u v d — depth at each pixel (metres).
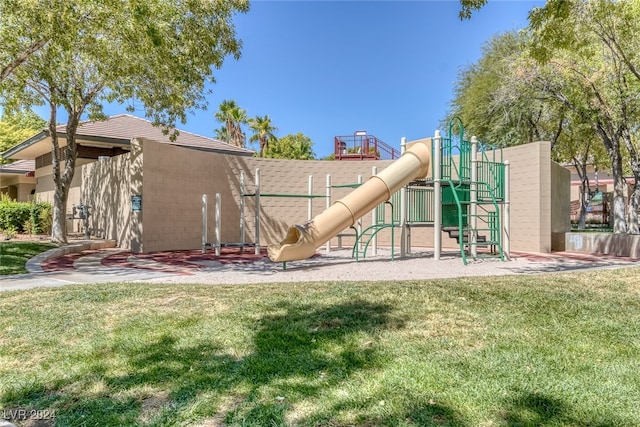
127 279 7.20
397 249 14.08
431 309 4.56
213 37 10.43
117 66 9.06
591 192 28.66
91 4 7.19
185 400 2.51
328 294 5.36
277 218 15.06
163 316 4.35
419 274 7.73
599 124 13.76
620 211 13.55
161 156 12.45
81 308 4.72
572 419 2.25
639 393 2.55
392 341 3.53
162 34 8.33
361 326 3.95
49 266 9.02
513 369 2.91
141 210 11.84
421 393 2.54
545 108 15.27
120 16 7.57
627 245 11.23
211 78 12.16
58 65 9.21
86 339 3.64
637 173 13.48
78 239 14.12
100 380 2.81
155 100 11.83
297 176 15.37
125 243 12.90
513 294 5.30
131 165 12.20
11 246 10.95
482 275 7.37
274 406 2.41
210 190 14.00
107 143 17.34
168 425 2.23
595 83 11.84
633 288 5.85
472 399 2.46
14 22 7.24
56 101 10.62
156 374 2.89
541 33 8.00
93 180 15.29
